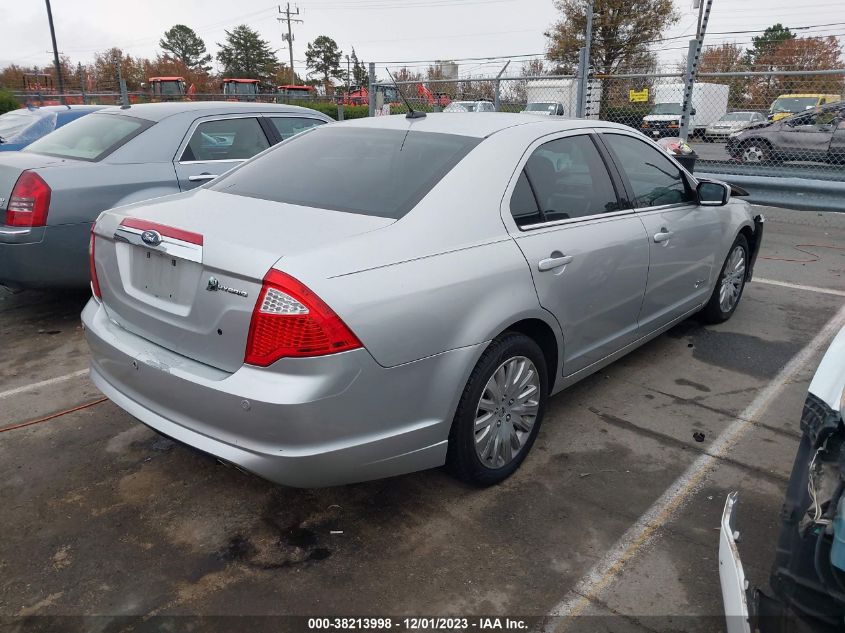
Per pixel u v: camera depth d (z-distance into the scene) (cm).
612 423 381
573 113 1217
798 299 604
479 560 271
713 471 335
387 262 255
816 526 166
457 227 284
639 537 285
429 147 321
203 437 256
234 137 608
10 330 519
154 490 316
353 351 238
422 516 298
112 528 289
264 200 304
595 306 354
